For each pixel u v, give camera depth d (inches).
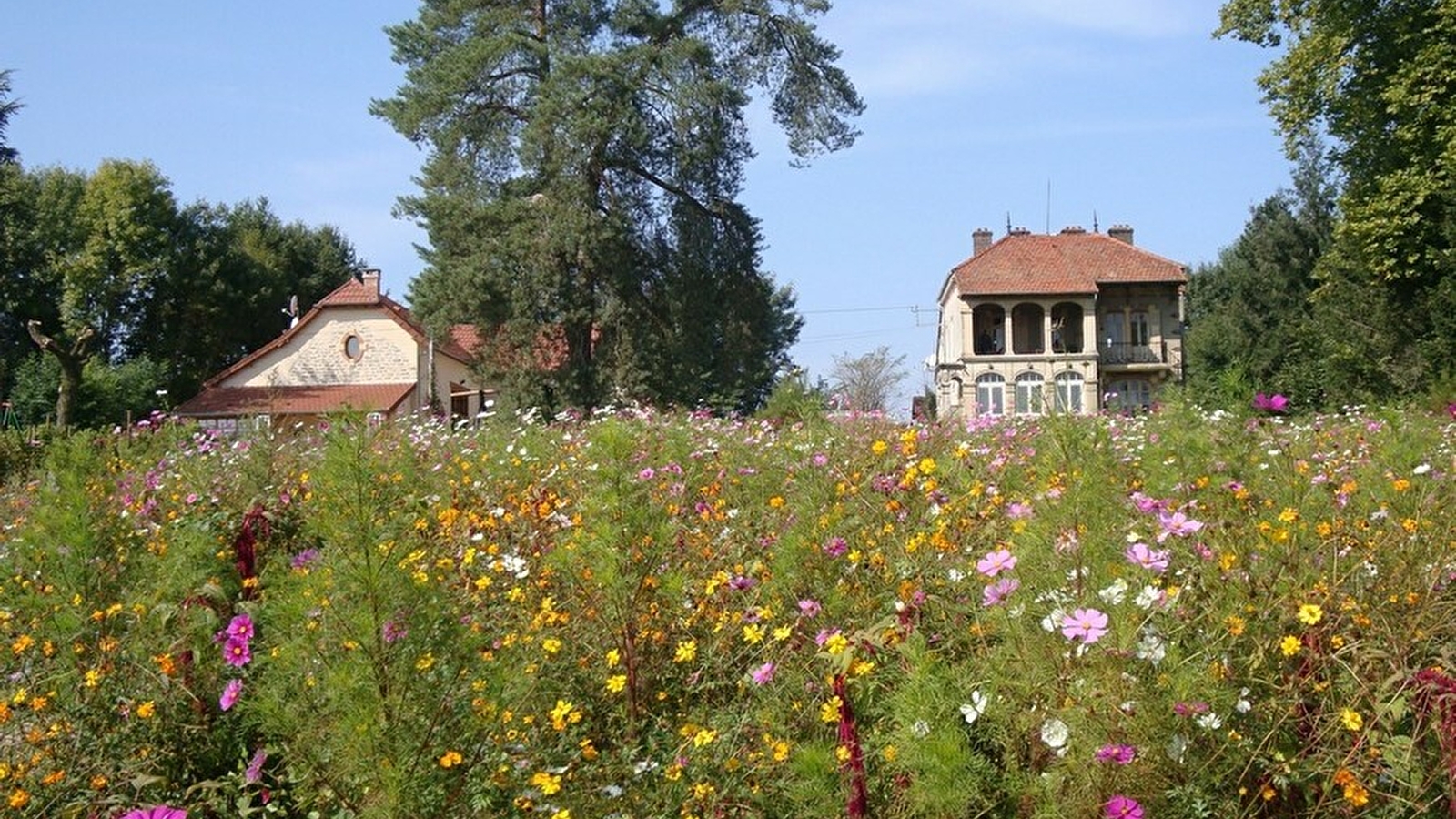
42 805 127.2
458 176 1382.9
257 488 246.2
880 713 126.0
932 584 154.9
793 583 164.1
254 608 145.1
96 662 142.1
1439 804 109.2
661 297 1477.6
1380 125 1016.2
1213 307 2118.6
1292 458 198.4
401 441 279.1
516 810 122.9
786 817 125.8
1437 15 967.6
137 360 1825.8
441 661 123.4
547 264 1362.0
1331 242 1611.7
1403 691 110.2
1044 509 140.3
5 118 1273.4
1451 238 915.4
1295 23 1066.7
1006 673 118.6
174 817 108.7
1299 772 111.0
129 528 198.8
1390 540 153.0
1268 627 124.1
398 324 1723.7
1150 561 125.2
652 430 315.0
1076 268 2020.2
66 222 2023.9
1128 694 109.9
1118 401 396.2
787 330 2351.1
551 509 228.4
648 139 1398.9
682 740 139.9
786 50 1562.5
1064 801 109.5
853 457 219.9
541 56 1416.1
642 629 154.4
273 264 2316.7
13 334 1887.3
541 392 1354.6
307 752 120.6
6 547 206.4
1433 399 413.1
